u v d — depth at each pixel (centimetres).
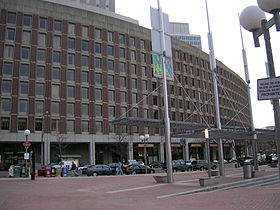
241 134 2584
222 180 1977
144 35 6875
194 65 7838
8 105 5128
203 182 1664
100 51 6166
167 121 2138
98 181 2345
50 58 5562
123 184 2030
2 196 1435
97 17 6241
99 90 5975
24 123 5178
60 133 5381
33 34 5506
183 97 7288
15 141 5050
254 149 2678
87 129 5700
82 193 1556
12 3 5431
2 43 5244
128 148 6059
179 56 7481
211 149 8106
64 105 5534
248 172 2058
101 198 1337
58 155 5188
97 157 6162
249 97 2795
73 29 5950
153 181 2195
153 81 6800
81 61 5891
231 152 8619
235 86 9631
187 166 4197
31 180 2530
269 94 674
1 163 5116
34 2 5622
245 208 923
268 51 768
